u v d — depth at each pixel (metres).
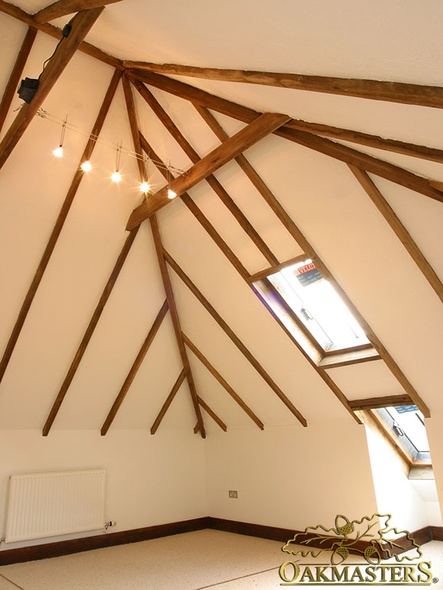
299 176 3.52
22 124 3.14
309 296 4.67
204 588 3.83
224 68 2.48
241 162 3.68
